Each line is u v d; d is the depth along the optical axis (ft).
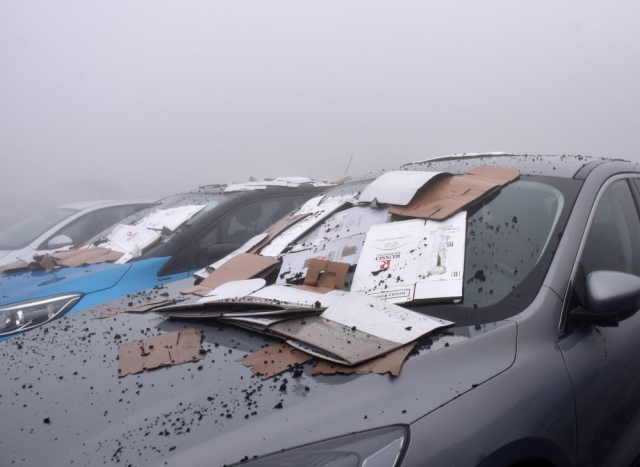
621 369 7.36
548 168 9.23
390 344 6.21
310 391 5.60
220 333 7.13
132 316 8.18
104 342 7.26
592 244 7.74
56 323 8.45
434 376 5.73
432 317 6.78
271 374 5.95
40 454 5.14
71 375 6.42
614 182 8.93
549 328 6.57
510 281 7.11
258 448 4.93
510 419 5.55
